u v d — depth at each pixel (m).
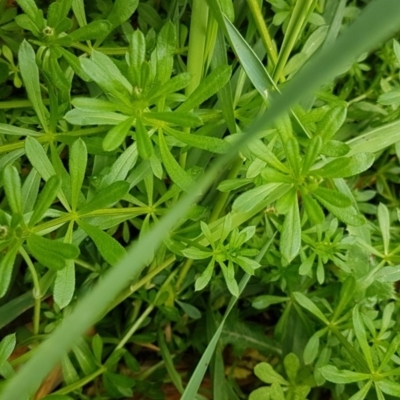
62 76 0.18
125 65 0.17
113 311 0.27
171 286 0.25
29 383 0.09
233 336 0.27
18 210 0.16
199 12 0.18
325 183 0.23
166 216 0.10
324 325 0.24
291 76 0.21
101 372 0.23
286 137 0.17
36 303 0.22
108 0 0.23
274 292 0.28
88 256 0.25
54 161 0.18
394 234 0.27
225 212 0.24
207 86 0.16
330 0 0.25
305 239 0.22
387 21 0.08
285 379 0.26
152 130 0.17
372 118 0.27
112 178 0.17
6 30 0.23
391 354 0.20
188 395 0.19
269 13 0.27
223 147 0.16
